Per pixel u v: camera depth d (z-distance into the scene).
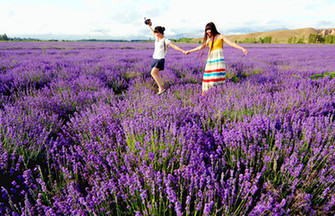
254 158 1.96
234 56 13.68
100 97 4.07
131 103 3.32
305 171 1.76
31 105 3.38
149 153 1.80
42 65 7.29
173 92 4.70
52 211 1.34
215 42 4.18
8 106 3.24
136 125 2.31
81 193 1.76
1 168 1.81
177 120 2.63
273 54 16.11
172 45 4.57
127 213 1.55
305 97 3.57
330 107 3.09
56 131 2.89
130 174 1.74
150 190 1.59
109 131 2.48
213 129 2.44
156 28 4.41
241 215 1.45
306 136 2.07
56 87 4.64
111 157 1.92
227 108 2.95
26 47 21.25
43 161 2.14
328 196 1.55
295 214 1.47
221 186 1.59
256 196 1.64
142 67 7.53
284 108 2.95
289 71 7.21
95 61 9.43
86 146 2.12
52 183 1.79
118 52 15.61
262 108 2.91
